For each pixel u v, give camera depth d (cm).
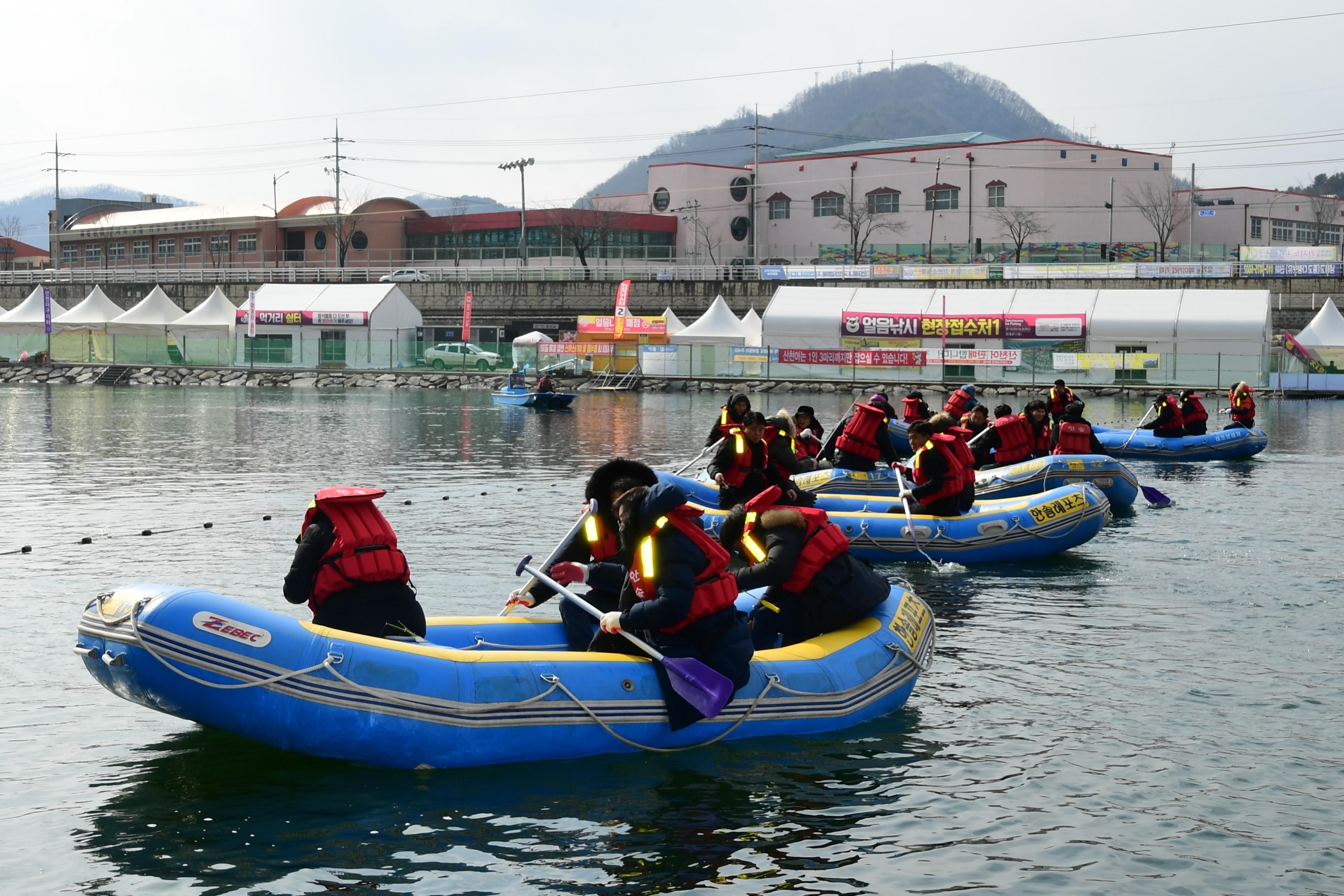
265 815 560
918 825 557
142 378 5728
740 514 755
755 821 559
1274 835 548
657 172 9000
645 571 626
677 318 6325
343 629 652
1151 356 4778
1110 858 524
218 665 579
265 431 2891
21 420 3155
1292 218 9719
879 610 750
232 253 8662
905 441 1888
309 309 6088
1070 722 704
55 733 669
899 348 5256
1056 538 1207
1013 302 5166
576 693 623
